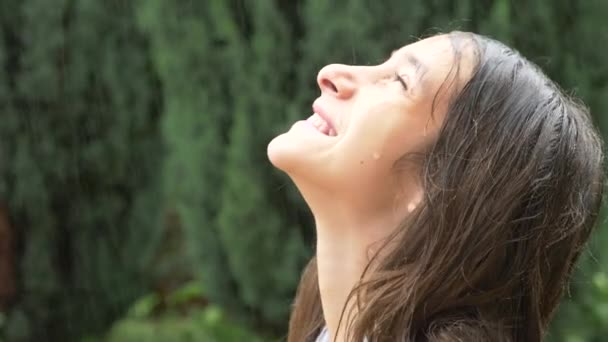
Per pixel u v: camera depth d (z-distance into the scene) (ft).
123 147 16.03
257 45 11.29
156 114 16.21
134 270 16.47
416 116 4.40
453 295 4.27
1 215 15.56
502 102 4.39
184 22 11.96
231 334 12.78
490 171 4.27
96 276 16.26
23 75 15.51
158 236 16.42
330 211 4.56
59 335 16.25
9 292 15.74
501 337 4.30
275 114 11.30
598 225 10.37
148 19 12.25
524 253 4.35
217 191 12.17
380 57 10.43
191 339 13.74
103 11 15.80
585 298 10.79
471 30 10.30
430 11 10.37
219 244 12.31
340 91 4.65
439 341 4.16
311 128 4.63
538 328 4.50
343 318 4.56
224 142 12.07
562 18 10.76
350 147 4.40
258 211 11.50
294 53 11.23
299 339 5.90
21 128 15.55
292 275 11.52
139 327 14.88
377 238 4.49
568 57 10.73
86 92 15.83
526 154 4.33
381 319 4.26
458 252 4.23
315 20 10.81
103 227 16.21
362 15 10.53
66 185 15.90
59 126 15.75
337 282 4.58
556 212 4.44
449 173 4.28
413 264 4.28
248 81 11.42
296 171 4.54
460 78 4.42
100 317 16.38
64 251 16.11
